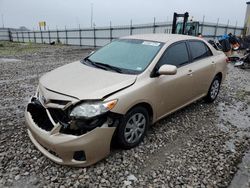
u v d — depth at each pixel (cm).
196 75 480
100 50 468
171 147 379
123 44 454
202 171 323
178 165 333
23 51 2197
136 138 365
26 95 629
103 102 303
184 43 472
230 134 438
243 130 459
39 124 320
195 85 489
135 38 464
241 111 561
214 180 306
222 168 331
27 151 349
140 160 339
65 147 290
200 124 472
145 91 354
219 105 592
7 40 5909
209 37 2911
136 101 339
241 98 663
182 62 454
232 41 1573
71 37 3844
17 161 326
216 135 429
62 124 294
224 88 763
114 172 311
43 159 331
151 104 372
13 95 625
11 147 358
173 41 445
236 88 773
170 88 409
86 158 300
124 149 358
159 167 327
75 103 296
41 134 306
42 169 312
